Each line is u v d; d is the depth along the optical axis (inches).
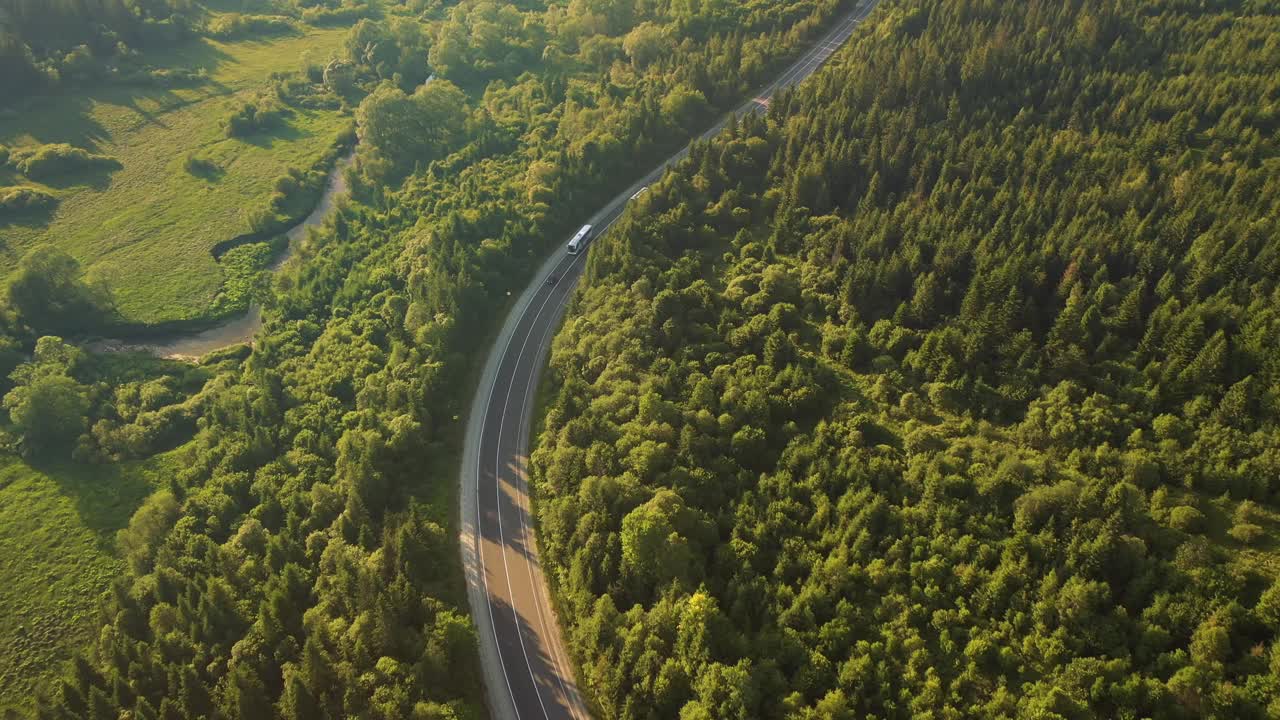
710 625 4220.0
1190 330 5068.9
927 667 3964.1
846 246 6801.2
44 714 4650.6
